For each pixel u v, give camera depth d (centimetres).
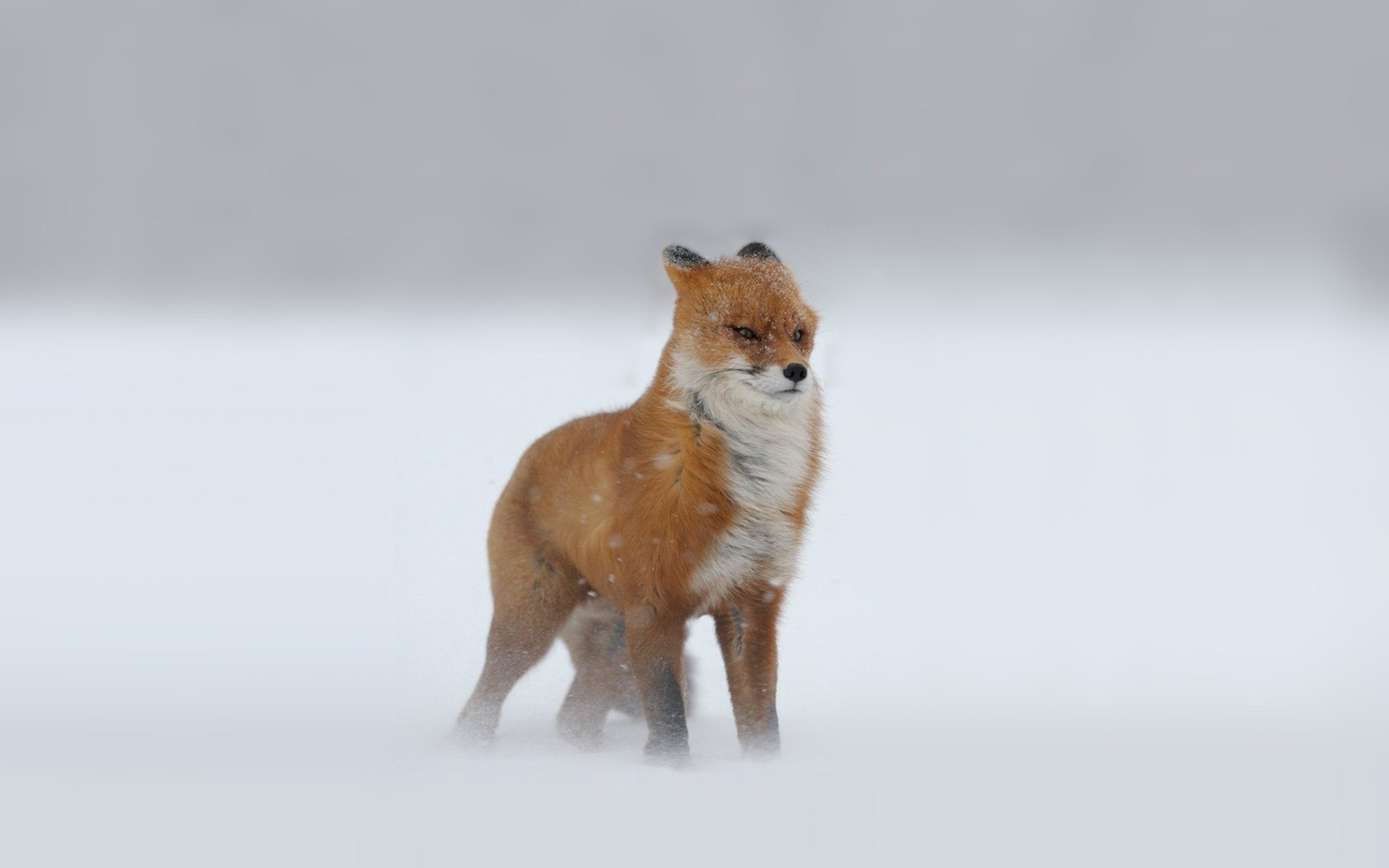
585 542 1037
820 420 1051
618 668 1095
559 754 1016
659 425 977
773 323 976
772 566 1000
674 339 995
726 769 929
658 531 962
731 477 972
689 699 1200
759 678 1000
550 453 1089
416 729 1063
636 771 924
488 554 1127
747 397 966
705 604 991
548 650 1098
